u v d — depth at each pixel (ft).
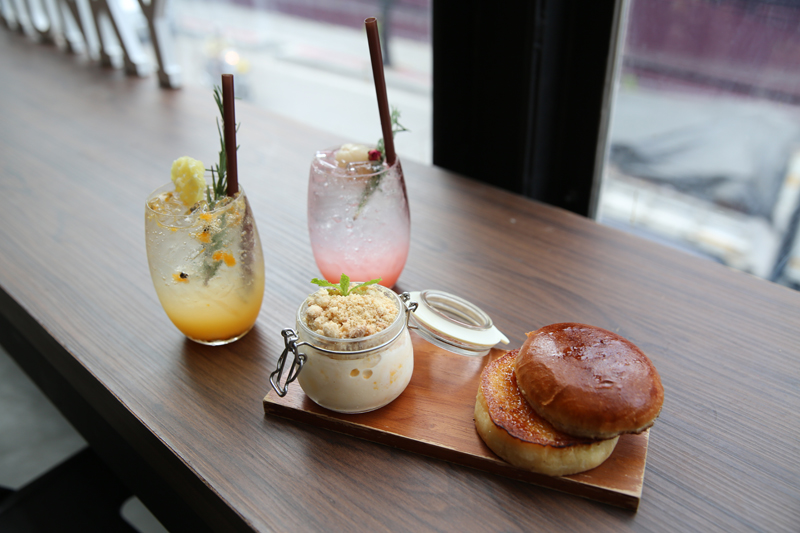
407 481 1.84
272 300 2.67
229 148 2.06
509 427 1.79
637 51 3.41
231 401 2.15
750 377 2.16
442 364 2.27
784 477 1.80
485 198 3.50
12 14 7.02
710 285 2.67
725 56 3.21
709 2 3.10
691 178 3.62
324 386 1.94
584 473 1.78
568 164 3.79
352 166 2.38
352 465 1.90
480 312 2.34
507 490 1.81
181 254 2.10
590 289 2.67
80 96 5.24
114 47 5.85
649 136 3.61
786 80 3.11
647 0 3.23
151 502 2.50
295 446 1.97
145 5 4.96
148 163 4.03
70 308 2.65
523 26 3.28
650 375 1.80
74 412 2.98
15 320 2.86
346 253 2.44
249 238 2.23
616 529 1.68
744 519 1.68
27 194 3.68
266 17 5.44
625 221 3.97
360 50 4.88
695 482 1.79
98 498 2.94
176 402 2.15
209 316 2.24
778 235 3.54
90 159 4.11
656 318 2.47
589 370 1.79
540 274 2.79
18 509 2.86
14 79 5.66
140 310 2.64
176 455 1.94
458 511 1.74
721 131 3.41
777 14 2.98
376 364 1.92
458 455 1.87
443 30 3.59
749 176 3.45
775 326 2.41
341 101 5.18
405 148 4.82
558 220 3.24
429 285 2.73
